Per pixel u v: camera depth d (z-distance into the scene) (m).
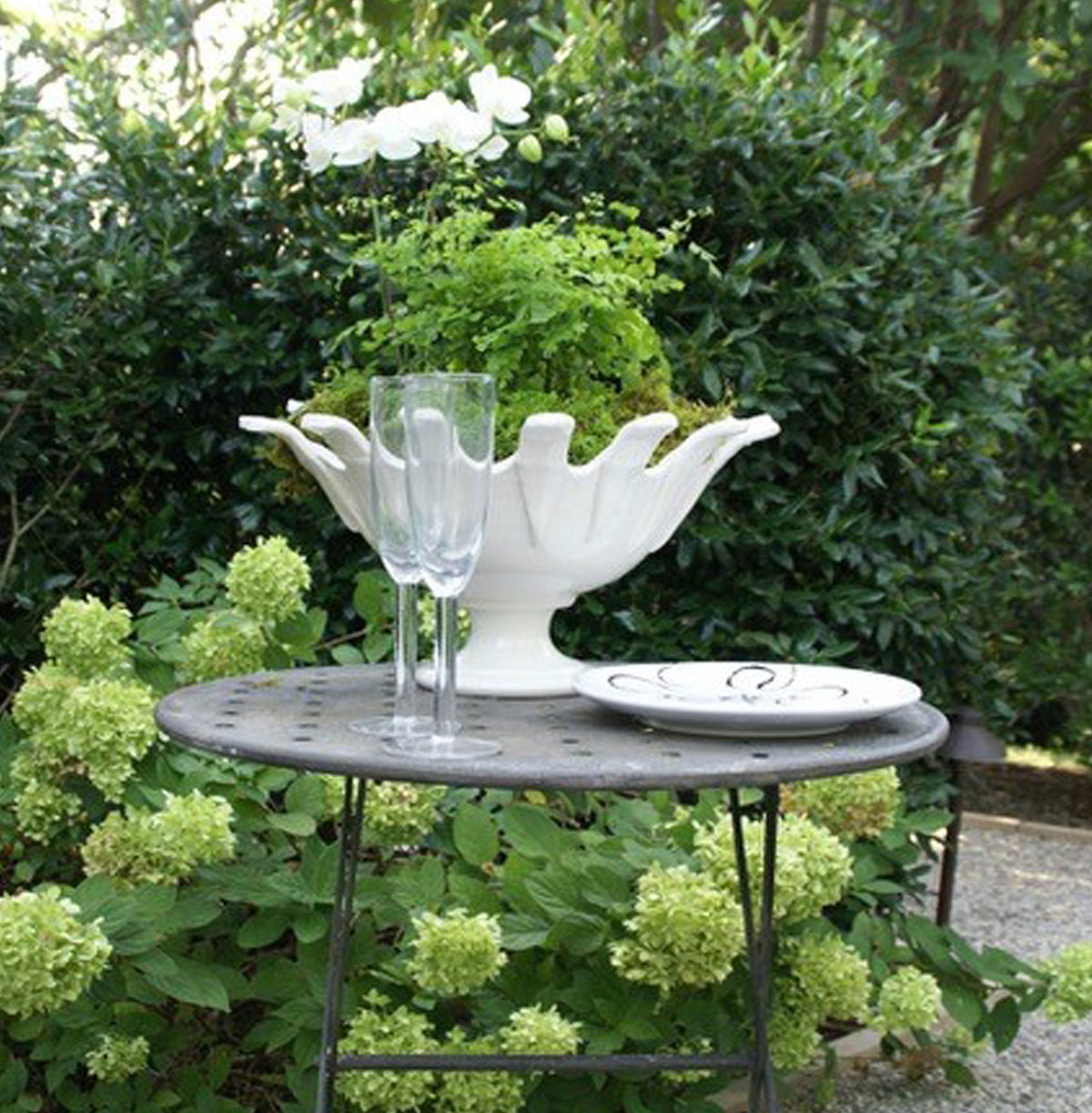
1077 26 5.13
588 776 1.26
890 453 3.05
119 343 3.03
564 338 1.72
